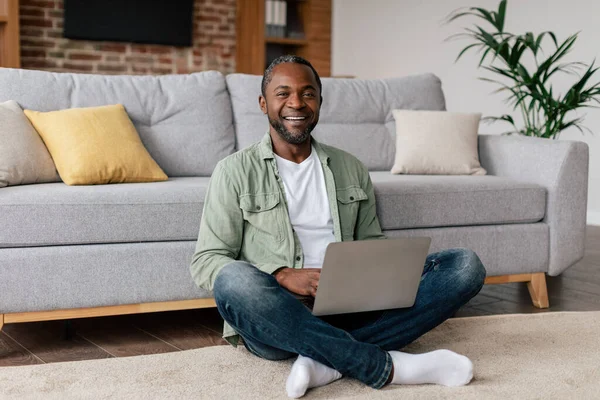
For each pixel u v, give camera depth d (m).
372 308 1.83
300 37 7.33
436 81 3.51
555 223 2.79
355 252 1.70
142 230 2.27
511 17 5.44
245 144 3.02
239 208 1.94
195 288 2.33
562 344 2.21
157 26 6.44
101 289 2.23
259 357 2.06
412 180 2.72
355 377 1.79
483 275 1.96
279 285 1.80
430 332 2.33
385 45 6.74
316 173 2.05
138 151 2.65
